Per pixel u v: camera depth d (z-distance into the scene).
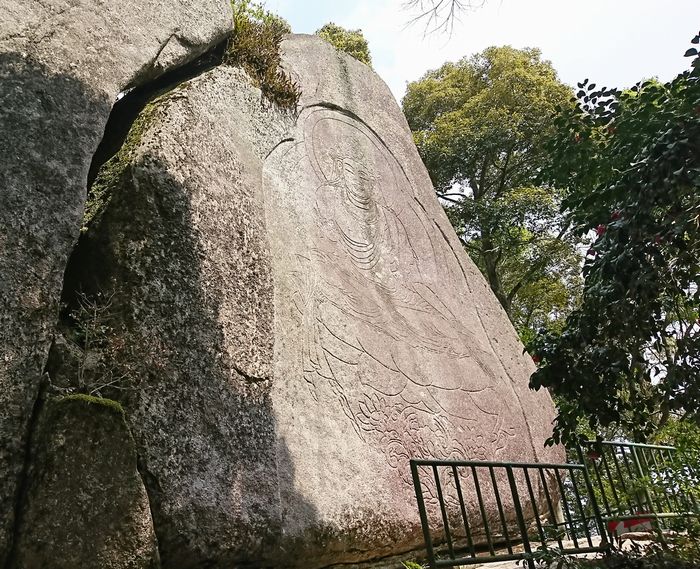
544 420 7.16
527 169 13.69
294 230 5.10
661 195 2.97
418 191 7.29
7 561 2.35
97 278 3.13
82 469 2.58
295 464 3.98
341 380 4.79
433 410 5.55
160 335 3.16
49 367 2.76
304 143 5.76
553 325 13.41
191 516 2.96
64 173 2.97
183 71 4.47
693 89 3.13
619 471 4.79
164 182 3.48
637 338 3.28
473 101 13.69
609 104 3.93
